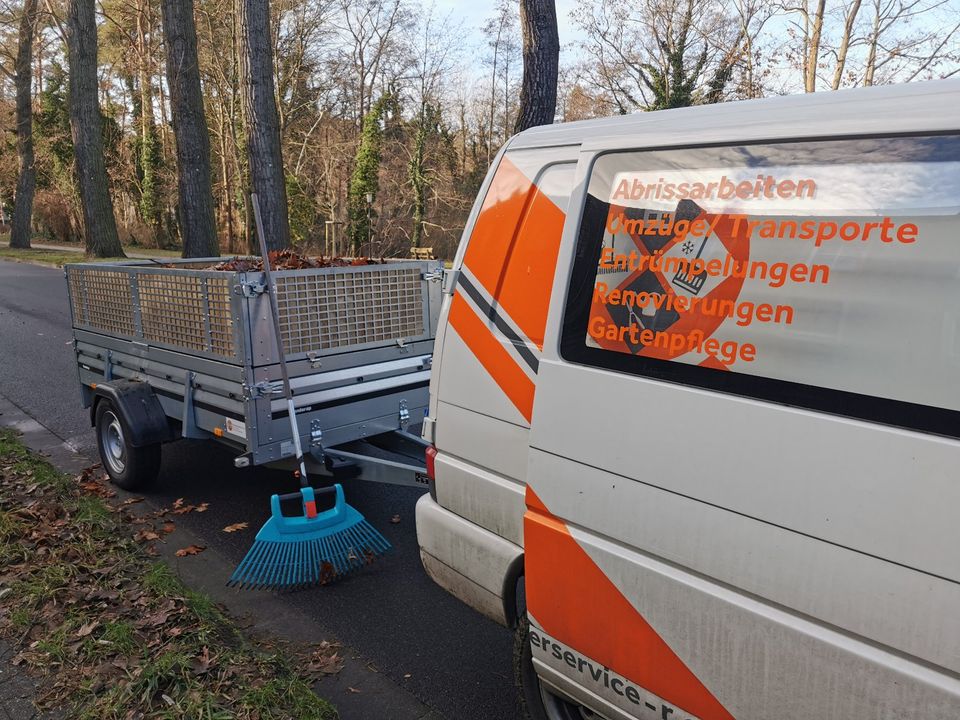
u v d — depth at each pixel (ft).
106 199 93.91
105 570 13.14
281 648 11.67
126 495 18.28
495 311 8.63
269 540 13.39
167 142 144.97
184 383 16.11
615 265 7.40
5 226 193.36
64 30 112.88
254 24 40.40
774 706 6.23
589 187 7.79
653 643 7.04
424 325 17.48
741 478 6.25
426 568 9.96
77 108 90.74
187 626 11.46
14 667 10.50
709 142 6.93
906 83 6.31
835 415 5.81
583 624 7.63
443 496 9.47
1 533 14.51
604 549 7.30
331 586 13.85
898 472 5.43
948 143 5.64
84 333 20.03
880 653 5.58
